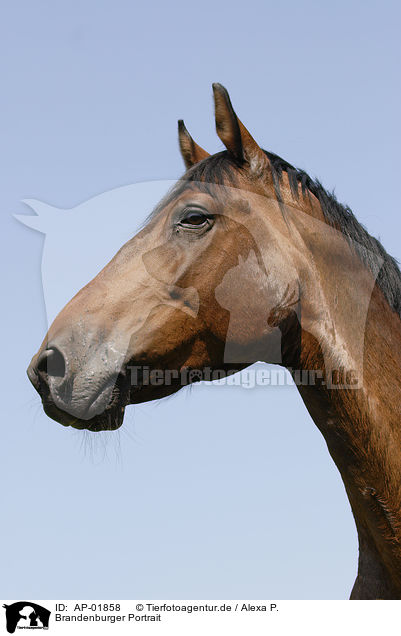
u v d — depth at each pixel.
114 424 2.90
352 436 3.10
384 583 3.24
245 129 3.20
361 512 3.26
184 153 3.90
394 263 3.50
